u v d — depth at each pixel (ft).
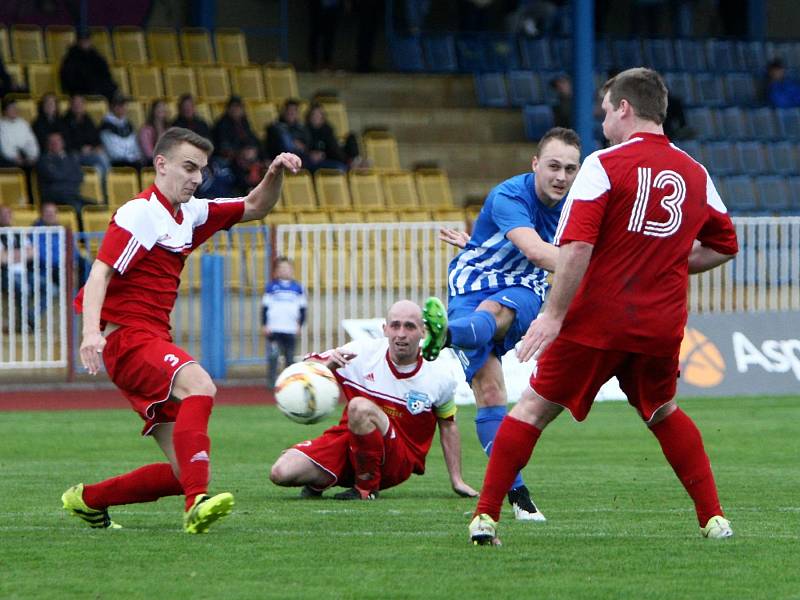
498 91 238.07
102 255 56.54
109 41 213.46
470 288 67.26
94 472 87.97
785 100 244.22
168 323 58.90
